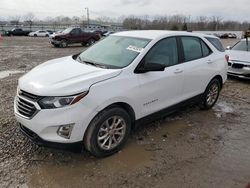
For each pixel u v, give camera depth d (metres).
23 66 11.07
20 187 3.22
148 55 4.30
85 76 3.69
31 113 3.47
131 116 4.09
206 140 4.56
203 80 5.47
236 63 8.91
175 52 4.84
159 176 3.50
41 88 3.47
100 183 3.32
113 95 3.67
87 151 3.98
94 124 3.59
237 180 3.48
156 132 4.76
